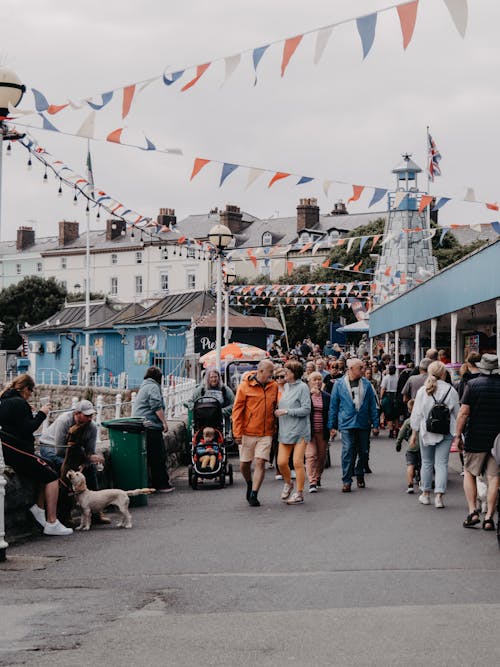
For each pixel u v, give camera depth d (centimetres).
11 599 720
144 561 880
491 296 1673
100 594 738
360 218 9244
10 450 1009
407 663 532
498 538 925
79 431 1114
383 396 2286
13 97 997
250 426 1257
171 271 9656
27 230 11488
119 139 1114
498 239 1606
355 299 4512
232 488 1465
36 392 4788
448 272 2120
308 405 1266
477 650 559
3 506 896
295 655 552
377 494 1342
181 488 1483
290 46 861
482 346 2650
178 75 988
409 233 4372
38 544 980
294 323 6531
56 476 1038
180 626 628
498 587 751
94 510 1083
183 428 1867
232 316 3988
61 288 8956
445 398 1204
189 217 10006
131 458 1277
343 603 698
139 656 554
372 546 940
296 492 1290
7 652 565
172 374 3675
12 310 8838
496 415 1026
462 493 1343
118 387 4491
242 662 538
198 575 810
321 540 978
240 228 9719
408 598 713
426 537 990
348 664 532
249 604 698
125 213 2036
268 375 1262
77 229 10881
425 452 1230
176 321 4169
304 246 2702
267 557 890
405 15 757
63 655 558
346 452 1384
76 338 5444
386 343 3669
